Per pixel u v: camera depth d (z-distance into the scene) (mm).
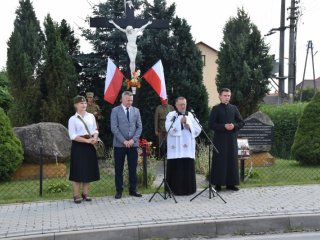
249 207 7293
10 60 14375
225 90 8852
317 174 10844
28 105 14148
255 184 9539
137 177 9266
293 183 9609
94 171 8031
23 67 14219
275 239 6129
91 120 8109
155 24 13430
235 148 8836
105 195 8594
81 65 15883
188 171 8516
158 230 6215
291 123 17234
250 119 11711
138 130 8469
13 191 9141
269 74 15789
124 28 13242
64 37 15680
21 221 6652
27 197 8516
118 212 7105
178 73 15086
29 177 10797
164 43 15359
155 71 12242
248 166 12180
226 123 8781
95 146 8055
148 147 10547
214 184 8766
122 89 14672
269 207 7273
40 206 7688
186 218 6594
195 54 15281
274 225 6578
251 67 15648
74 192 7961
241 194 8461
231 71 15656
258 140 11805
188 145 8406
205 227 6359
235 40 16953
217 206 7410
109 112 15336
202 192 8453
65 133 11602
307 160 12320
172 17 15836
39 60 14742
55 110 14000
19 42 14422
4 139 10305
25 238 5855
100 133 15320
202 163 11570
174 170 8508
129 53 13070
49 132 11242
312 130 12297
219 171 8719
